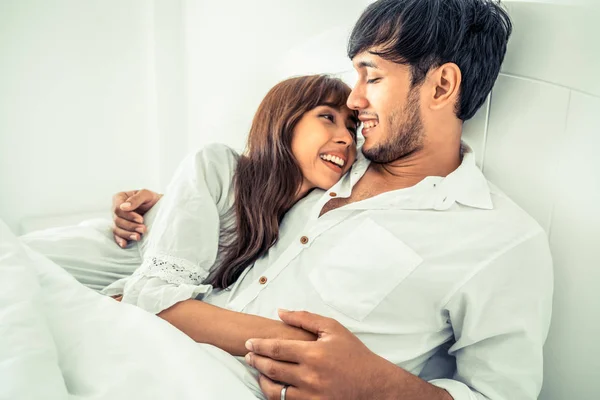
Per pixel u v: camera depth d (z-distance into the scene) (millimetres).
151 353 733
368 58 986
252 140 1090
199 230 998
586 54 929
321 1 1422
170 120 2029
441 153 1018
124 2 1968
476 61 965
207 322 887
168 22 1949
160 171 2076
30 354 656
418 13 945
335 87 1101
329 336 808
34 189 1993
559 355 976
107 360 726
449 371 1013
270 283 977
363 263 933
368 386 791
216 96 1828
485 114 1095
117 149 2076
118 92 2027
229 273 1023
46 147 1979
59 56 1929
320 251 981
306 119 1052
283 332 854
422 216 962
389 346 915
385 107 981
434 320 920
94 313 807
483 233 934
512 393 879
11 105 1905
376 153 1015
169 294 917
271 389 793
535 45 1007
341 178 1067
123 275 1160
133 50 2014
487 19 969
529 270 905
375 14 984
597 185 913
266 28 1585
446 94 968
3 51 1858
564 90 961
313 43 1448
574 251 949
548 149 989
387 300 914
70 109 1980
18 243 891
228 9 1703
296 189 1054
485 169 1107
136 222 1209
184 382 690
